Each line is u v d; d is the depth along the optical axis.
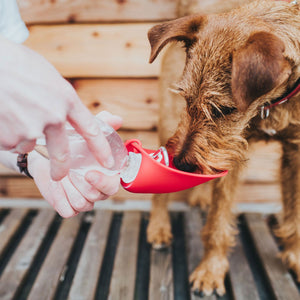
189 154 1.24
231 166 1.28
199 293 1.61
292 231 1.72
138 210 2.29
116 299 1.59
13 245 2.04
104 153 0.67
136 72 2.16
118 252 1.89
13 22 1.09
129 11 2.07
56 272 1.75
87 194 0.85
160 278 1.73
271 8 1.27
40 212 2.26
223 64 1.21
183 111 1.43
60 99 0.56
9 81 0.52
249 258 1.95
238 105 1.01
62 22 2.11
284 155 1.64
